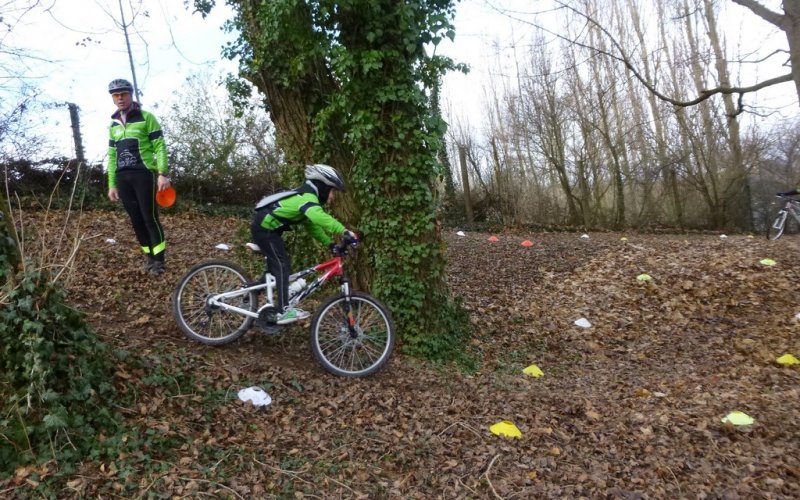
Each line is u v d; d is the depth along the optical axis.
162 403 3.90
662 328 7.91
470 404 4.98
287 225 4.97
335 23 5.96
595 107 19.97
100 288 6.20
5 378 3.37
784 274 9.41
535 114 20.12
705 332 7.69
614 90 20.05
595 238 15.04
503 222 19.70
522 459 4.17
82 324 3.79
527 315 8.31
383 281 6.04
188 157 14.69
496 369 6.23
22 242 3.48
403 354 5.93
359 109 5.94
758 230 20.53
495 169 20.19
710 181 20.81
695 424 4.89
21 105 10.48
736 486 3.92
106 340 4.56
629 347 7.34
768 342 7.13
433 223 6.13
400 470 3.86
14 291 3.39
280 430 4.05
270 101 6.77
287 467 3.62
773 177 20.69
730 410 5.16
